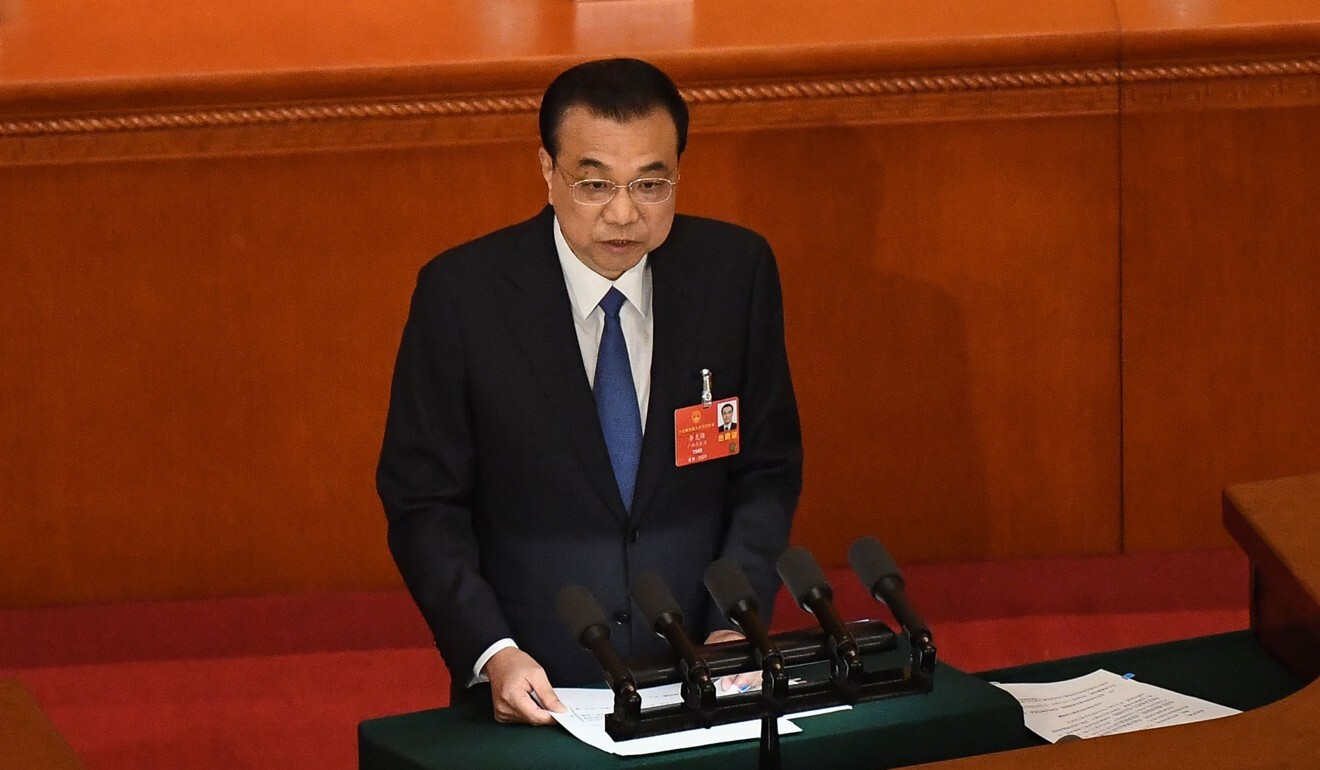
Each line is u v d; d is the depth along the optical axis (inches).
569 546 426.0
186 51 684.1
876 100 678.5
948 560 724.7
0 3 729.6
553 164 398.9
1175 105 685.3
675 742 366.0
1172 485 722.2
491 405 420.2
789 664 331.3
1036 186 690.8
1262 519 435.5
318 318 692.7
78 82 658.2
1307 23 671.1
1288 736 340.8
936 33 674.2
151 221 679.1
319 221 682.8
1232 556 725.9
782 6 713.0
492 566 432.1
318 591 717.9
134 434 697.6
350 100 668.7
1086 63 677.3
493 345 419.5
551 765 360.2
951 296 699.4
